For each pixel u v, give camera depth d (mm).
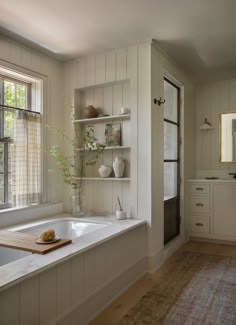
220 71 4012
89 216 3312
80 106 3668
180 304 2309
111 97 3451
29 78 3221
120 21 2557
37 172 3225
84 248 2031
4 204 2951
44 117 3344
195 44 3086
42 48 3166
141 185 3070
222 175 4469
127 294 2508
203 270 3043
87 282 2111
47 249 1922
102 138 3508
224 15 2455
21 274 1561
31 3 2242
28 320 1607
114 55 3260
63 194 3629
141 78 3082
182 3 2262
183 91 4102
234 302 2334
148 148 3023
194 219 4188
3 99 3020
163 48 3197
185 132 4184
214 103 4547
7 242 2082
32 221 3039
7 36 2844
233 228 3916
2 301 1453
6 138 2967
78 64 3521
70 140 3584
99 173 3355
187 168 4277
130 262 2727
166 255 3387
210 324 2020
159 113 3232
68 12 2387
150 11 2383
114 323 2053
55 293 1808
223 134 4473
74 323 1954
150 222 3008
